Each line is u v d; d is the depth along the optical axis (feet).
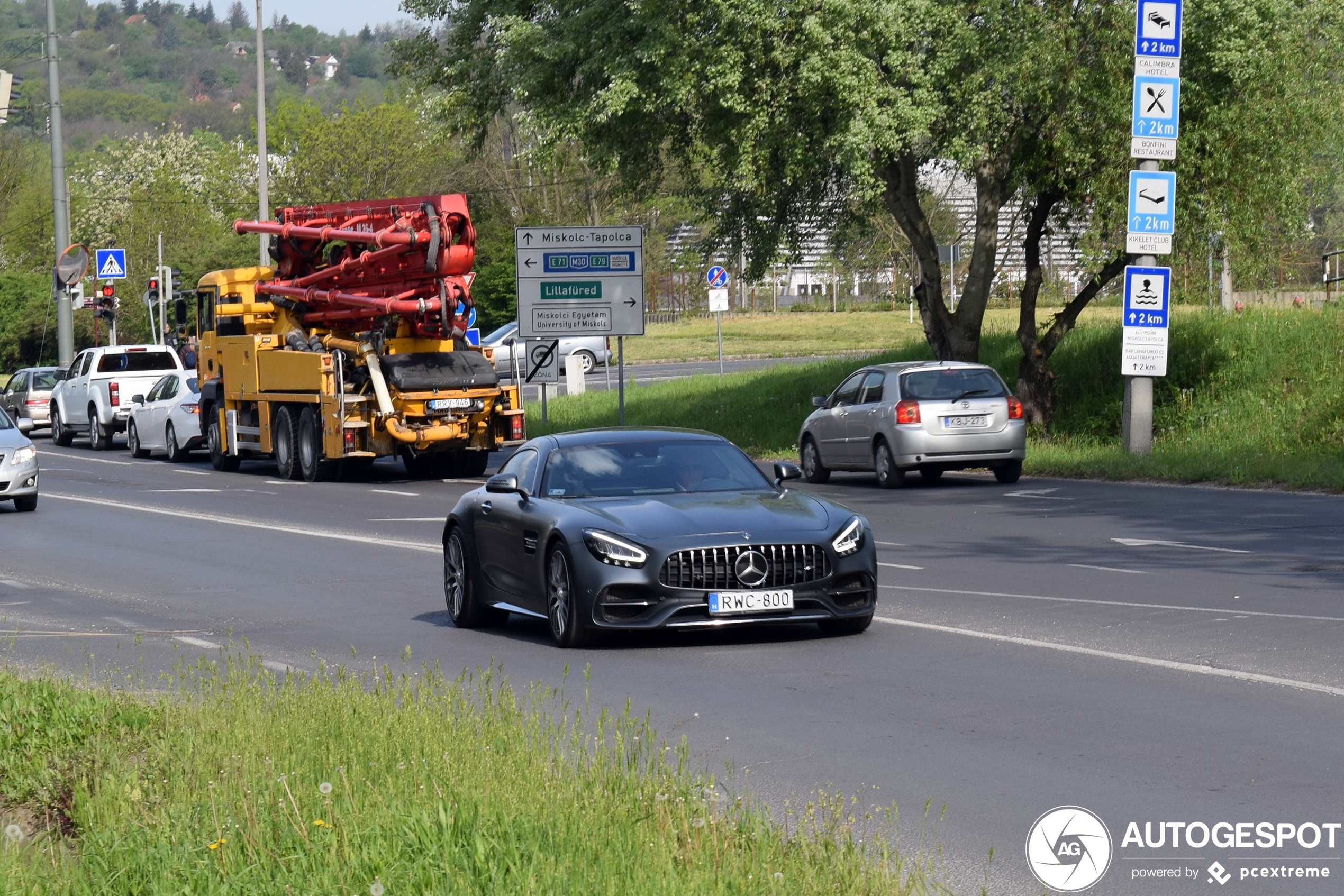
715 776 25.31
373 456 99.35
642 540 37.63
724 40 94.68
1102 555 53.47
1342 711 28.63
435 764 22.97
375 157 296.51
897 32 91.50
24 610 48.70
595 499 40.57
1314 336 102.63
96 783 23.52
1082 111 93.30
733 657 36.76
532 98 104.99
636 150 106.01
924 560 54.29
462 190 291.79
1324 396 93.09
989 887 19.56
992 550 56.18
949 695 31.45
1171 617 40.01
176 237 300.40
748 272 115.75
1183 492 74.59
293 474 104.37
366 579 54.49
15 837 19.53
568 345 207.51
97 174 409.69
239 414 112.27
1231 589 44.55
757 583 37.45
